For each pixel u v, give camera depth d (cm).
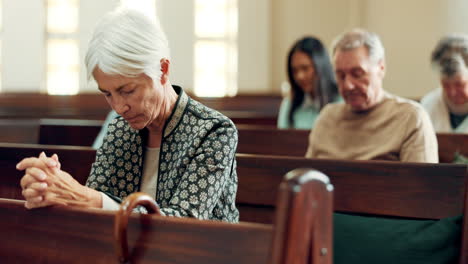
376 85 310
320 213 113
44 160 155
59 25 802
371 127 312
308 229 111
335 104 336
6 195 296
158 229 136
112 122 199
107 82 168
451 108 400
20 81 797
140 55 165
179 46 797
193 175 171
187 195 169
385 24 763
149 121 176
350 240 210
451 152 361
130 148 193
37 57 797
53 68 805
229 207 186
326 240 114
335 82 451
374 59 307
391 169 237
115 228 136
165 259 134
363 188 241
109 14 171
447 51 380
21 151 296
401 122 303
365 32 313
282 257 109
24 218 158
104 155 195
